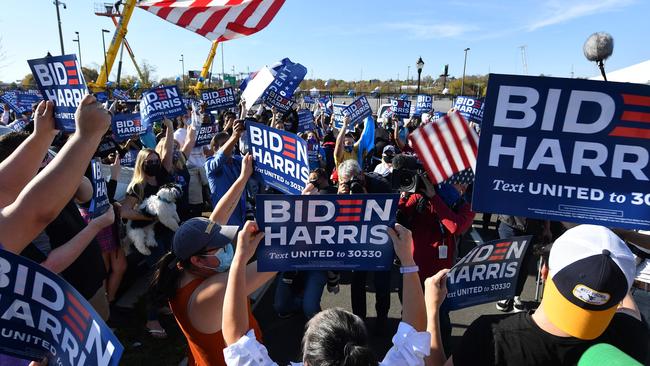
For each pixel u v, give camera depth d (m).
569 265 1.30
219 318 1.92
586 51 2.62
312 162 7.92
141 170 4.31
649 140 1.65
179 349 3.88
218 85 51.56
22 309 1.21
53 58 1.82
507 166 1.75
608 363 1.25
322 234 1.85
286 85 7.95
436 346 1.76
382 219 1.84
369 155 8.98
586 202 1.73
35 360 1.27
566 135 1.70
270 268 1.87
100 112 1.42
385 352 3.93
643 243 2.45
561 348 1.35
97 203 2.92
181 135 7.91
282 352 3.94
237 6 4.84
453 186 3.46
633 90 1.63
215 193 4.55
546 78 1.67
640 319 1.68
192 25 4.88
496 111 1.72
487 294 2.44
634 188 1.69
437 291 1.80
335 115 9.72
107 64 24.39
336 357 1.26
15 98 12.54
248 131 3.09
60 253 2.19
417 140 2.62
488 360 1.43
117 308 4.52
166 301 2.07
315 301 3.65
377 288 4.07
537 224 4.11
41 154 1.78
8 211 1.31
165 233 4.23
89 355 1.18
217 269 1.99
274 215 1.78
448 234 3.48
